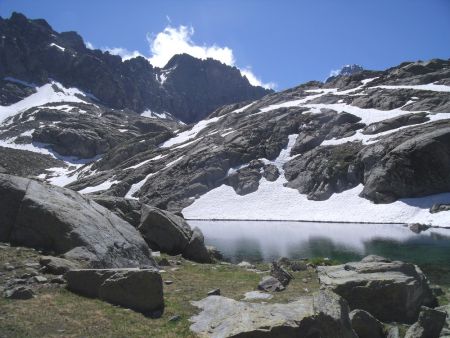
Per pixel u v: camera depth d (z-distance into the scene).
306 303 16.36
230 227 68.50
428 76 121.25
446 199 70.25
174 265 26.44
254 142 108.62
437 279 28.47
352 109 110.25
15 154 161.25
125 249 22.70
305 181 89.75
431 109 95.12
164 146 142.88
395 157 75.69
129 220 31.86
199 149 113.69
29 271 17.89
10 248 20.61
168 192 97.56
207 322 15.48
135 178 110.00
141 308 16.25
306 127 107.00
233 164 103.50
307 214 78.75
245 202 89.38
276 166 99.06
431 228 59.66
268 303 18.30
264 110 134.00
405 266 21.28
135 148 143.88
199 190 96.75
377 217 70.69
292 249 44.66
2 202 22.61
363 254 40.44
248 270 26.86
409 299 18.97
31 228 21.67
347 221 71.50
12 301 14.99
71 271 17.09
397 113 99.50
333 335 14.09
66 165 166.88
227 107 174.38
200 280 22.47
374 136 91.06
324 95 130.00
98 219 23.53
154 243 31.02
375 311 18.94
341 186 84.12
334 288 19.61
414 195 73.56
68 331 13.44
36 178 26.12
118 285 16.44
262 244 48.69
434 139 73.12
